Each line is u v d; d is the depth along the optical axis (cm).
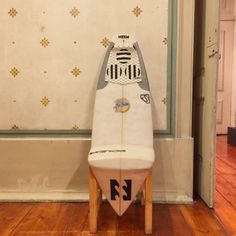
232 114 453
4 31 160
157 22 159
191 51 159
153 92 161
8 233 124
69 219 138
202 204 158
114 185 120
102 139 131
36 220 137
